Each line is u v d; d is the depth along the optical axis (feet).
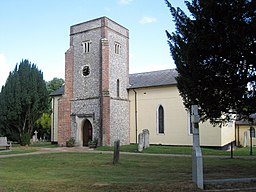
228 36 34.06
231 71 36.04
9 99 109.70
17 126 113.29
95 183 36.11
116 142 61.36
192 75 37.42
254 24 32.94
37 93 113.19
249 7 33.27
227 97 37.11
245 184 35.24
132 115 118.62
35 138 161.99
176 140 107.45
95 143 104.88
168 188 32.65
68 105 115.75
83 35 115.85
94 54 112.37
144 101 116.37
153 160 66.13
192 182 36.14
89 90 112.06
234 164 57.57
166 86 111.34
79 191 31.24
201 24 36.32
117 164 59.00
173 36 40.50
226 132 107.34
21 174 46.62
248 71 36.24
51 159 68.49
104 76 107.55
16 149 98.48
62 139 113.50
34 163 61.52
